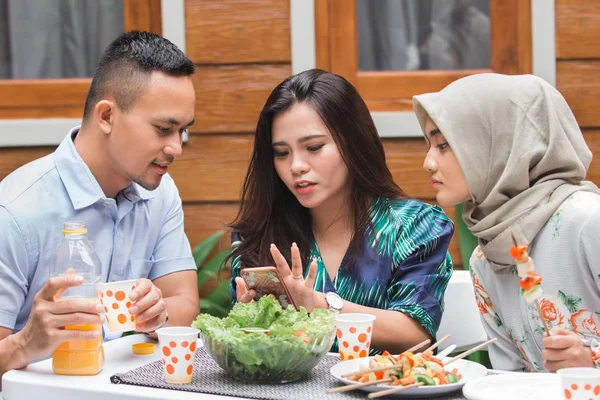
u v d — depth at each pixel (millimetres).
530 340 2385
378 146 2572
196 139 3814
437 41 3820
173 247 2836
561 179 2328
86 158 2559
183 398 1779
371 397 1727
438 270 2441
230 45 3779
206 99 3801
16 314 2475
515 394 1740
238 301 2184
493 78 2391
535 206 2305
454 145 2354
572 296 2252
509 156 2330
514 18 3758
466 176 2359
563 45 3717
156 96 2410
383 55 3826
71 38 3918
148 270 2795
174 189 2914
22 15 3914
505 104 2340
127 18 3861
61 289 1982
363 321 2029
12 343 2025
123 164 2490
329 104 2449
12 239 2453
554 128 2297
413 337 2336
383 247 2486
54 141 3824
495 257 2361
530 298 1800
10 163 3846
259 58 3775
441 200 2438
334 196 2559
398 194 2580
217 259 3705
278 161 2506
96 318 1976
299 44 3744
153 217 2773
